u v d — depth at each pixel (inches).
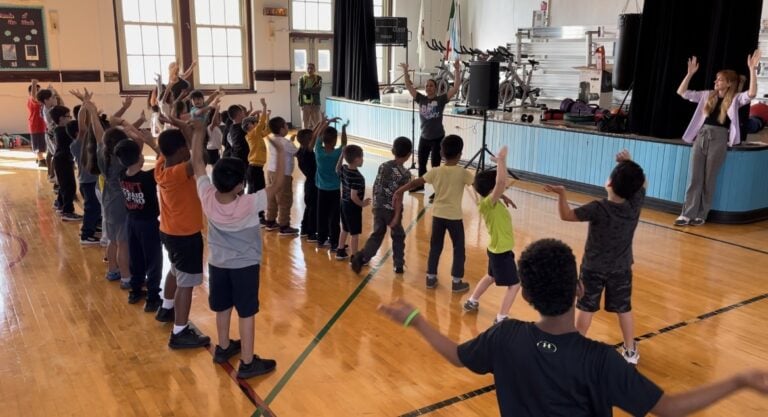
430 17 593.0
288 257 195.6
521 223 231.8
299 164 209.2
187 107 275.7
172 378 121.4
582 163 280.4
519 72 504.4
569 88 477.1
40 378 120.8
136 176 143.6
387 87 548.7
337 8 452.4
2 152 387.5
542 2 507.8
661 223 233.9
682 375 122.8
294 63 519.5
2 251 198.8
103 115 201.9
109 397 114.2
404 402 113.0
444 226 163.0
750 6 226.8
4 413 108.6
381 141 412.2
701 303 159.3
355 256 174.1
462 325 145.7
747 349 134.4
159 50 461.1
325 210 198.4
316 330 143.0
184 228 126.6
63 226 227.9
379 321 148.2
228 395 115.2
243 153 229.3
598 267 118.0
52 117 233.1
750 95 212.8
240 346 128.6
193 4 466.6
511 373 56.6
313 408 110.8
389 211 173.3
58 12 412.8
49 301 159.0
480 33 578.9
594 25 471.8
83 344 135.5
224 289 120.1
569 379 53.9
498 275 142.2
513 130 312.3
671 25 240.4
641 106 258.1
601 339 138.6
